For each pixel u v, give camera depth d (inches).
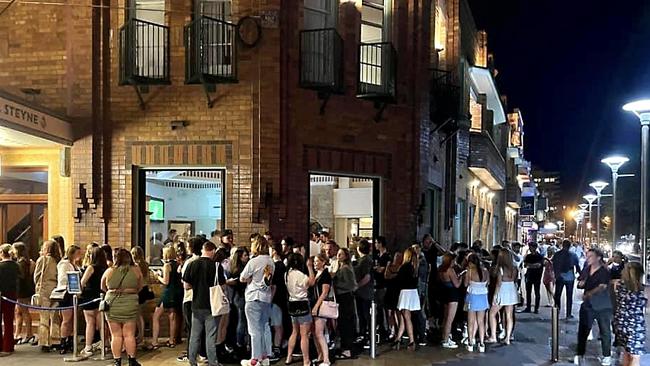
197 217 576.4
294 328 426.6
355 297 483.5
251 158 525.7
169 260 472.1
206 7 543.5
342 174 573.9
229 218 527.2
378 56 604.1
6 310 454.0
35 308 445.7
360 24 587.8
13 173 555.8
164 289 473.1
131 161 537.6
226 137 529.0
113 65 542.3
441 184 761.0
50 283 466.6
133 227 537.0
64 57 541.0
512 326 525.3
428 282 540.1
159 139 535.2
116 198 537.6
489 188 1293.1
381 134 594.2
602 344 444.5
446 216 797.2
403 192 608.7
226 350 442.0
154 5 547.8
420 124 617.3
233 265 445.4
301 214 542.6
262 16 528.1
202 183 575.2
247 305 408.5
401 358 452.8
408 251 481.1
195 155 532.4
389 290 495.5
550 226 3095.5
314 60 553.3
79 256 487.2
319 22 572.4
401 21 618.2
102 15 540.1
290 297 412.8
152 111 536.4
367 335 491.5
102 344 439.2
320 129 555.5
